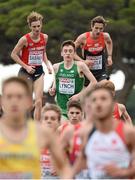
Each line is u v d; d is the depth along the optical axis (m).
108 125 15.46
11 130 14.63
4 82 14.59
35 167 14.63
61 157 14.82
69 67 29.36
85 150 15.60
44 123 22.34
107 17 80.62
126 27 79.12
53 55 80.19
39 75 30.92
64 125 22.03
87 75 29.11
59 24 78.25
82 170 16.23
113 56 84.75
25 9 79.56
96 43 31.89
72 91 29.33
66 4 80.50
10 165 14.58
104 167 15.37
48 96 64.44
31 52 30.84
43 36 30.88
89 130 15.58
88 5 80.56
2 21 80.75
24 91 14.48
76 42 32.12
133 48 83.75
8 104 14.45
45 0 80.75
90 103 15.59
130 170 15.42
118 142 15.44
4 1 84.50
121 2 80.50
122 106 28.44
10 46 84.94
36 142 14.61
